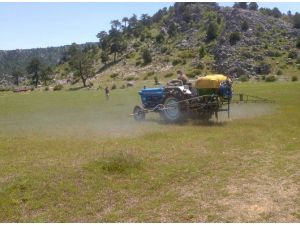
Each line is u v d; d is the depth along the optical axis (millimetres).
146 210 7801
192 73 160375
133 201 8266
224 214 7496
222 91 18047
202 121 18469
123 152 11148
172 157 11406
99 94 60594
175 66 175000
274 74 149375
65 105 37469
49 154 12484
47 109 33188
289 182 9062
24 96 66812
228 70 161875
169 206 7949
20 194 8633
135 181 9391
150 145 13172
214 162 10867
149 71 173875
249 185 8969
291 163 10562
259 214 7445
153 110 19391
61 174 9859
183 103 18500
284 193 8414
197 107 18266
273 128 15789
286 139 13594
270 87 52250
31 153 12812
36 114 27938
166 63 180875
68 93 72125
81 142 14430
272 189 8672
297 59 163750
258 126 16391
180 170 10156
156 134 15234
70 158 11672
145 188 8969
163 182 9305
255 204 7910
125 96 50781
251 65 161875
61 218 7527
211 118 19453
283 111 21391
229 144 12992
